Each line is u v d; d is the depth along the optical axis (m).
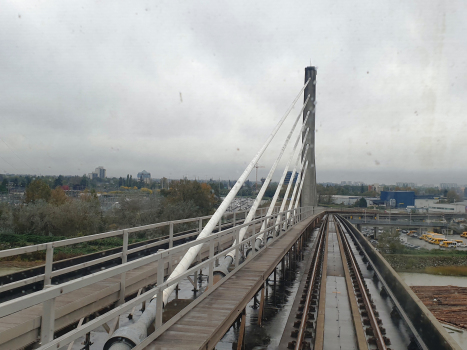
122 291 5.78
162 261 4.29
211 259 5.98
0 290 3.89
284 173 19.72
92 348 6.05
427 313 7.06
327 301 10.30
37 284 6.54
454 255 33.00
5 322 3.82
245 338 7.62
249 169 10.53
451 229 48.97
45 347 2.55
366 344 6.93
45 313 2.88
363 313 8.98
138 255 10.27
